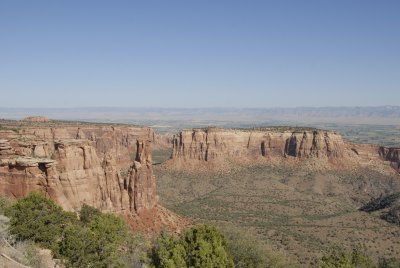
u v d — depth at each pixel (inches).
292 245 4320.9
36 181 2851.9
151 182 3858.3
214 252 1827.0
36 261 1457.9
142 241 2319.1
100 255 1737.2
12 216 1791.3
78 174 3213.6
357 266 2755.9
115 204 3516.2
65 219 1984.5
